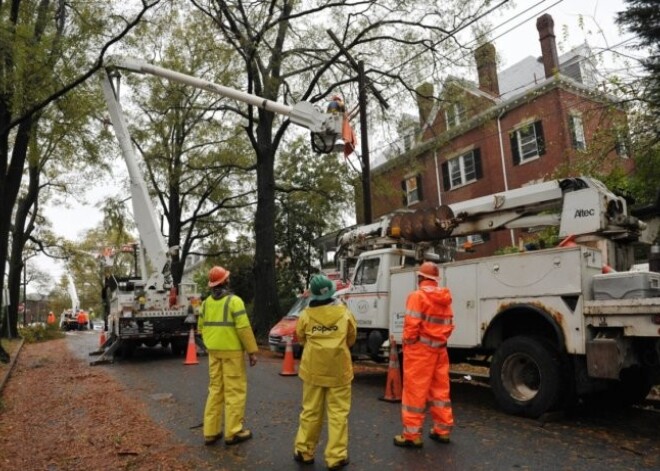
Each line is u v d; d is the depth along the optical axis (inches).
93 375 432.1
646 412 273.3
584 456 196.4
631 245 283.1
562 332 241.8
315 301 192.4
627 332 221.3
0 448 218.1
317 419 191.3
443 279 297.6
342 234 471.8
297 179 994.1
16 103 411.2
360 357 387.5
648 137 435.2
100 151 583.8
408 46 716.7
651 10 407.8
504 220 313.7
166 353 615.2
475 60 675.4
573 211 273.6
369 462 191.9
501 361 263.0
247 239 1141.7
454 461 191.8
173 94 769.6
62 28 469.7
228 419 218.7
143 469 190.4
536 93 715.4
